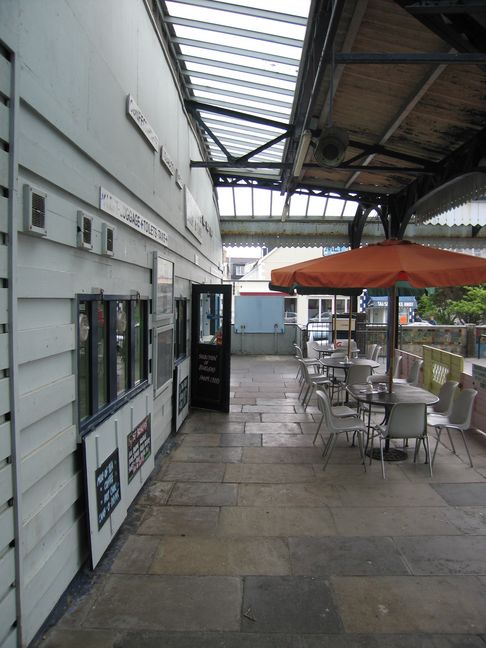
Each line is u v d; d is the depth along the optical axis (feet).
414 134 22.30
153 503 13.99
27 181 7.39
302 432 21.67
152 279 16.26
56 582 8.88
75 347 9.48
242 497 14.43
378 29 15.08
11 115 6.83
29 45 7.32
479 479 15.84
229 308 25.14
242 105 25.45
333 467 17.04
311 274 16.24
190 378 25.98
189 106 23.85
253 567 10.62
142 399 14.46
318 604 9.32
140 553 11.21
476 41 12.37
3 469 6.81
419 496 14.48
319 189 35.24
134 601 9.38
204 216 32.58
